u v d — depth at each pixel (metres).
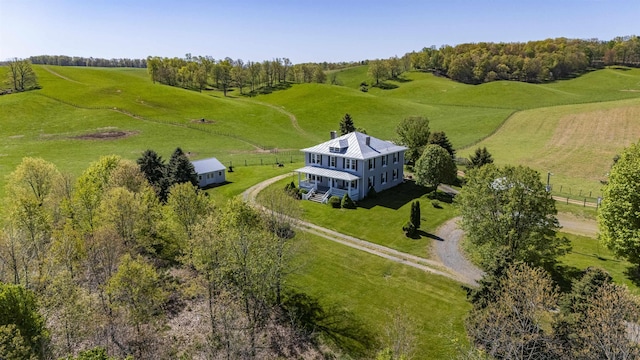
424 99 154.62
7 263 31.14
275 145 97.12
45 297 27.47
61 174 48.00
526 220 33.66
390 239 44.03
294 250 35.41
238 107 131.62
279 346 28.89
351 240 43.66
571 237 43.72
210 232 29.09
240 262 28.45
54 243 33.44
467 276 36.28
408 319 30.55
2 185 58.66
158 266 38.62
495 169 35.84
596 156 73.31
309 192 56.53
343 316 31.50
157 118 111.44
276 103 145.88
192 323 30.84
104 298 30.69
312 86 161.00
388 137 101.69
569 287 33.59
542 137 88.44
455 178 59.09
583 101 124.44
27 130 94.56
